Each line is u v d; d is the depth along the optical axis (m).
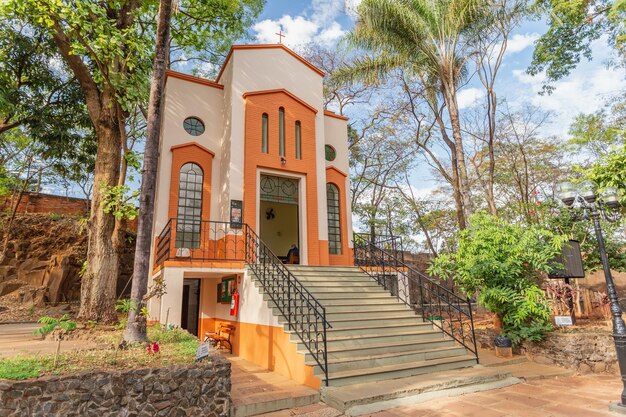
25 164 17.47
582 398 5.85
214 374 4.61
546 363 8.12
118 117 9.55
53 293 14.28
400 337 7.75
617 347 5.50
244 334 8.66
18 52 11.98
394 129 20.39
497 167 20.27
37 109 12.59
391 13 11.83
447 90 12.52
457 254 9.66
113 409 3.89
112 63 9.46
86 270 9.28
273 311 7.51
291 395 5.51
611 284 5.80
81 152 14.90
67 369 4.05
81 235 17.16
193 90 11.88
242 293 9.01
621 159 8.89
